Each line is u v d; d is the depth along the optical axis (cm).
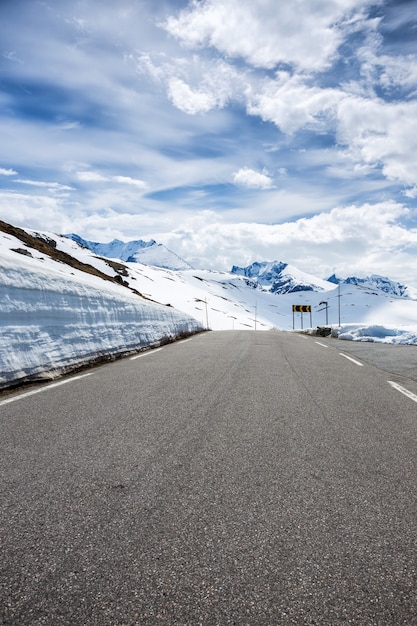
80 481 241
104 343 842
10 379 527
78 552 171
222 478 248
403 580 156
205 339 1593
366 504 217
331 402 464
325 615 138
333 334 2242
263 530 189
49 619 135
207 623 134
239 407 432
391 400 483
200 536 184
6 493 225
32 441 315
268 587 152
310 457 287
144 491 229
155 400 462
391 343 1520
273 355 961
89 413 402
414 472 262
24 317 597
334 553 173
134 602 143
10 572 158
